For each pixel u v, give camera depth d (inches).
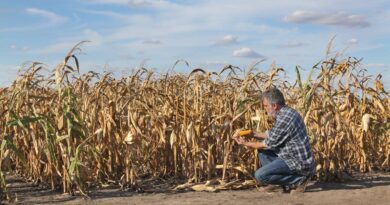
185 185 303.7
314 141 319.3
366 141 358.0
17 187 312.2
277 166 282.4
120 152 311.6
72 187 289.1
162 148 337.4
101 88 314.8
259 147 285.7
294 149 279.9
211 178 320.5
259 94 318.0
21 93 287.7
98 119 313.7
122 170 315.0
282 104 283.0
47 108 311.6
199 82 323.0
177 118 324.5
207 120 317.4
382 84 365.1
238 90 337.1
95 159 311.0
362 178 339.3
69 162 278.8
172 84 373.4
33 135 292.8
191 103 343.9
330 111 325.1
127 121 315.6
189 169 323.0
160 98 351.6
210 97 334.6
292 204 261.1
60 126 279.3
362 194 286.5
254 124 325.7
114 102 305.0
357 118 364.2
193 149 316.5
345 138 334.0
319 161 323.0
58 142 280.8
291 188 293.0
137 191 296.8
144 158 340.5
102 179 318.0
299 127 279.6
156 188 307.7
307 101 313.9
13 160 363.6
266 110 288.2
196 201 268.4
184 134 320.8
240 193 291.7
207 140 318.7
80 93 321.4
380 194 286.4
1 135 303.1
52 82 316.5
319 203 264.2
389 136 370.3
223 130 311.4
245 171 306.3
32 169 319.6
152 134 338.3
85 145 289.9
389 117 374.6
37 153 293.6
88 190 298.2
